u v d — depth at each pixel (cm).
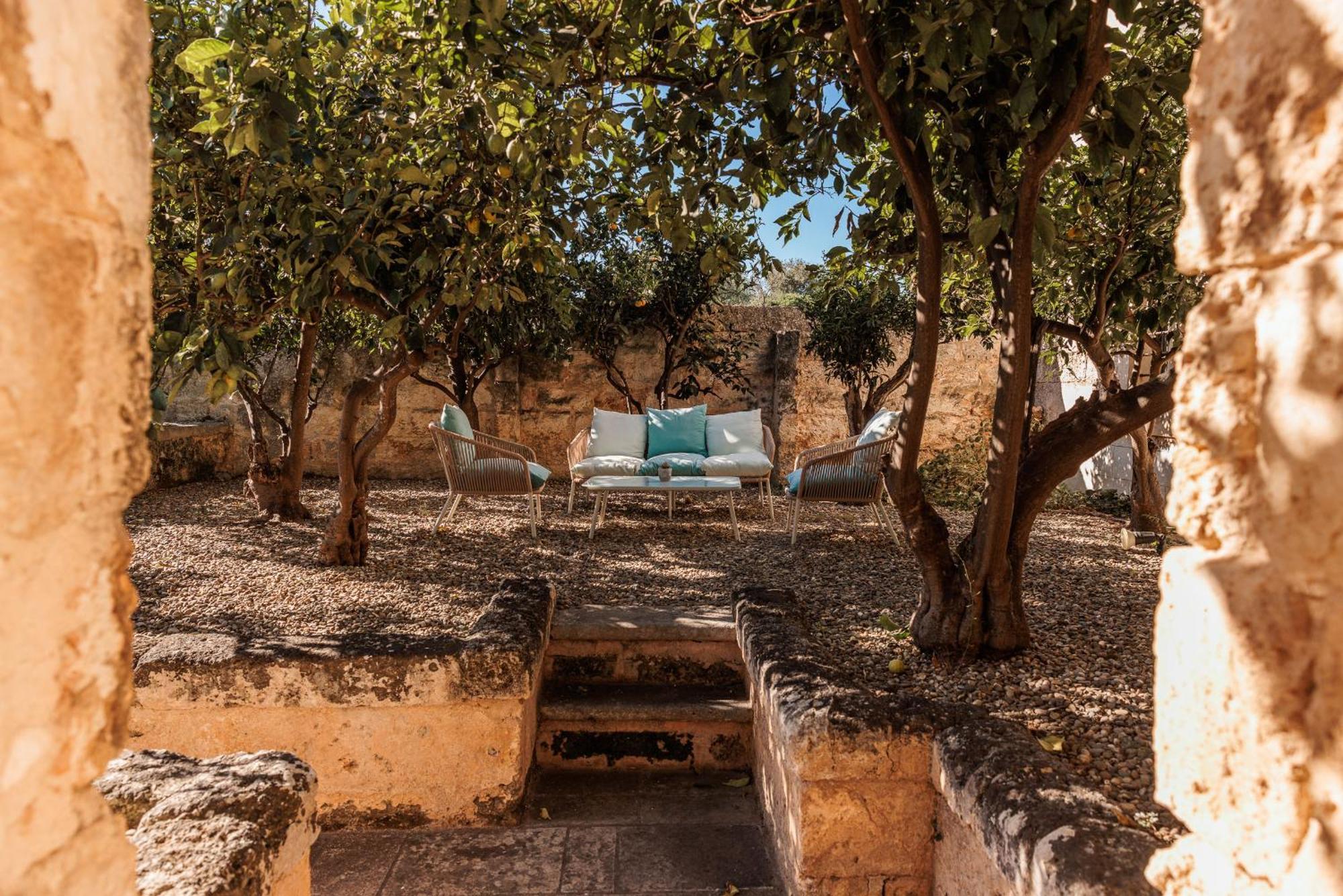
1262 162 86
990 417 895
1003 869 186
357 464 496
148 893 146
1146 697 279
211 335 325
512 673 310
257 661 307
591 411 875
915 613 337
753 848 306
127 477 79
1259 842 86
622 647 391
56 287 69
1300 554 82
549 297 682
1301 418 81
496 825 319
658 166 343
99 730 77
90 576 75
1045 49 219
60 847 72
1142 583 444
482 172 393
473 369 753
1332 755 79
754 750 352
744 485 852
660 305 803
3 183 63
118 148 77
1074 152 408
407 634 368
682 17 303
